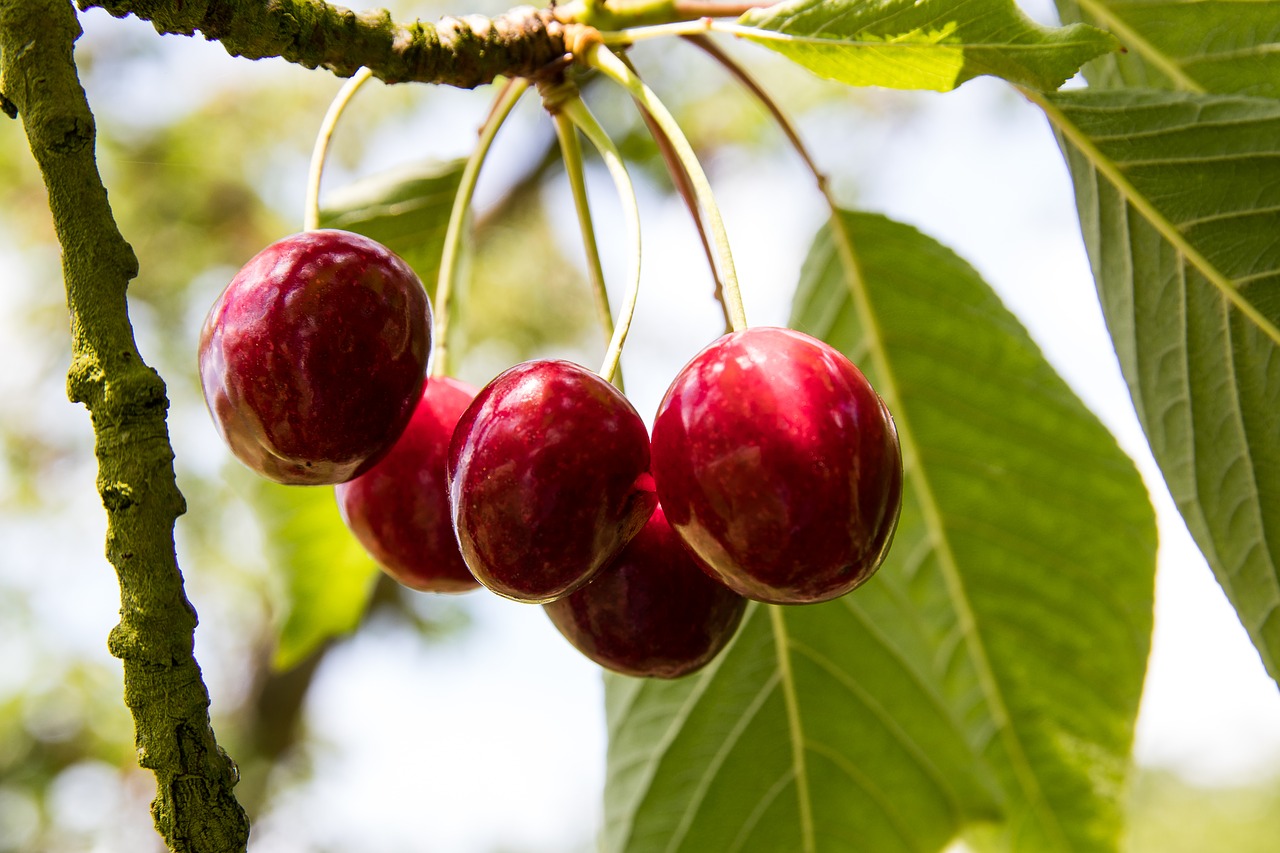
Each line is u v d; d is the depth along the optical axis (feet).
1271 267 1.40
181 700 1.18
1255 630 1.44
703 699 1.60
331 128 1.36
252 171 4.76
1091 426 1.57
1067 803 1.63
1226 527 1.44
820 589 1.22
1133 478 1.58
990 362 1.58
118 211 4.66
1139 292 1.44
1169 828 10.64
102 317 1.20
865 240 1.58
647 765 1.59
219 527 4.79
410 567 1.34
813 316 1.60
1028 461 1.59
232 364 1.26
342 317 1.26
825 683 1.61
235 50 1.26
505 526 1.23
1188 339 1.43
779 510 1.21
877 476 1.22
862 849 1.60
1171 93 1.40
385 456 1.32
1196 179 1.41
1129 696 1.61
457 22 1.33
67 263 1.20
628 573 1.30
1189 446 1.44
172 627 1.18
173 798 1.18
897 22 1.30
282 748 4.34
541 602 1.26
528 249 4.70
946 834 1.62
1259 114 1.39
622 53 1.38
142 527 1.18
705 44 1.49
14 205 4.71
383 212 1.58
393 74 1.31
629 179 1.31
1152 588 1.59
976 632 1.64
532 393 1.24
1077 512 1.59
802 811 1.60
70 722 5.19
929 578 1.63
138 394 1.19
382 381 1.27
